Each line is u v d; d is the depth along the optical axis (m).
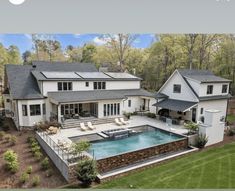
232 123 16.38
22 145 11.75
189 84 16.41
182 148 11.80
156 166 9.30
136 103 19.84
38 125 13.95
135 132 14.06
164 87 18.75
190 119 16.09
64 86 16.73
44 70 18.14
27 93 15.14
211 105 16.44
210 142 12.16
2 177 8.48
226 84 17.31
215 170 8.62
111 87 19.42
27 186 7.83
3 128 14.55
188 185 7.43
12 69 16.72
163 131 14.14
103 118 16.42
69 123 14.74
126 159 9.68
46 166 9.05
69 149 9.41
